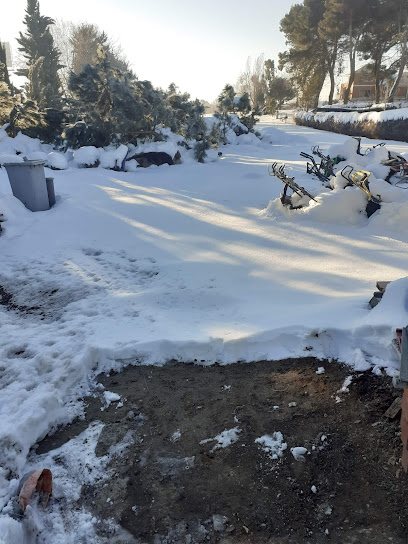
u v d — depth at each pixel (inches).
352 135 1143.6
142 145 602.5
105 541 86.5
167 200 377.1
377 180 272.1
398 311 137.9
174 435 113.6
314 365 136.2
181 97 751.7
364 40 1658.5
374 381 124.2
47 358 144.1
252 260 226.7
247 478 98.9
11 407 120.6
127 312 179.5
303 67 2007.9
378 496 91.8
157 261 238.2
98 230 301.1
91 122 643.5
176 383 135.0
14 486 97.4
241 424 115.4
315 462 101.5
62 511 93.2
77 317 178.7
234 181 452.1
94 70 627.8
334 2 1590.8
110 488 98.4
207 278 207.8
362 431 109.0
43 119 698.2
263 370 137.2
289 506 91.4
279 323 151.2
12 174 337.1
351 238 248.2
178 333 154.3
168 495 95.9
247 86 2748.5
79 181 471.2
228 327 155.5
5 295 213.6
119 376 140.9
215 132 695.7
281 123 1867.6
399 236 247.9
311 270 204.7
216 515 90.5
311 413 116.8
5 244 283.9
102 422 120.3
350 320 144.7
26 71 1590.8
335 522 87.2
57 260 252.2
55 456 108.3
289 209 299.7
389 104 1189.1
